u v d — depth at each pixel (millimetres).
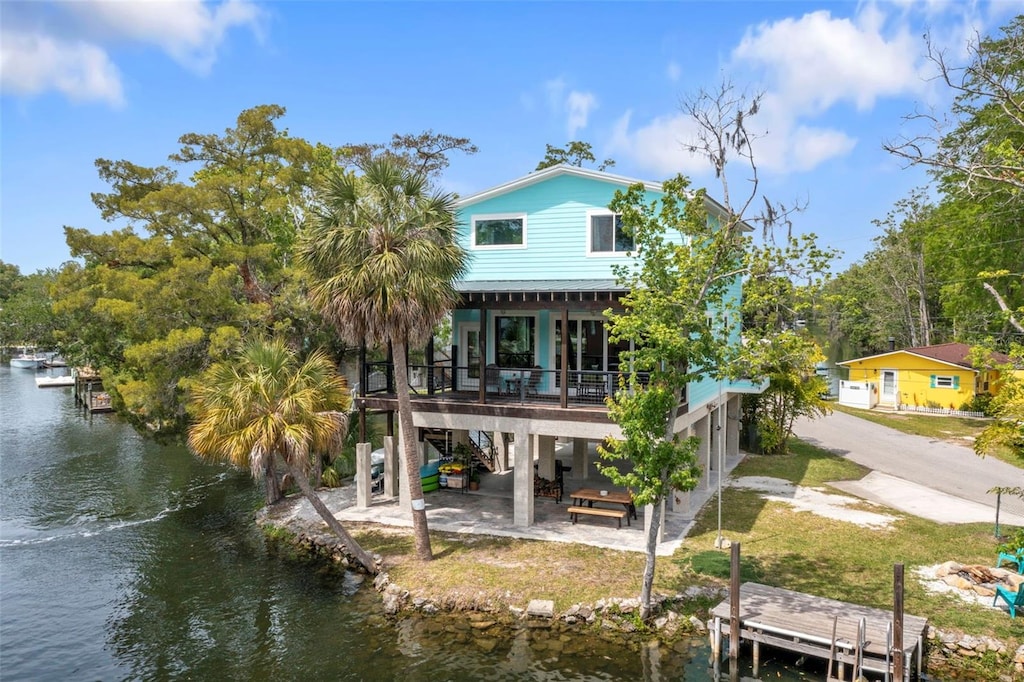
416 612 14562
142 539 20266
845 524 18578
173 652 13305
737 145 13289
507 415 18781
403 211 16219
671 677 12039
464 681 12000
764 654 12758
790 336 13156
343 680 12133
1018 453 12516
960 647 12125
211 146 25859
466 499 21906
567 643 13219
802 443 31766
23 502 24672
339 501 22297
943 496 21969
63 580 17109
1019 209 29156
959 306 37281
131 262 24375
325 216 16094
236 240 25297
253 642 13617
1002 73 14203
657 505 13438
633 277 14625
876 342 61438
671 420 13656
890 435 34156
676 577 15062
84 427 42188
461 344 22969
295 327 24141
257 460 14836
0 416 47375
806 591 14164
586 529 18500
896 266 56812
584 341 21312
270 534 20188
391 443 21969
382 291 15188
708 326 13531
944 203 38250
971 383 40156
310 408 15648
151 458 32438
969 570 14547
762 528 18266
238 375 15797
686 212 14031
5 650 13492
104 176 24938
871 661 11367
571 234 21391
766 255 13039
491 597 14609
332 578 16750
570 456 28875
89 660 13070
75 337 33469
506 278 22203
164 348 21328
